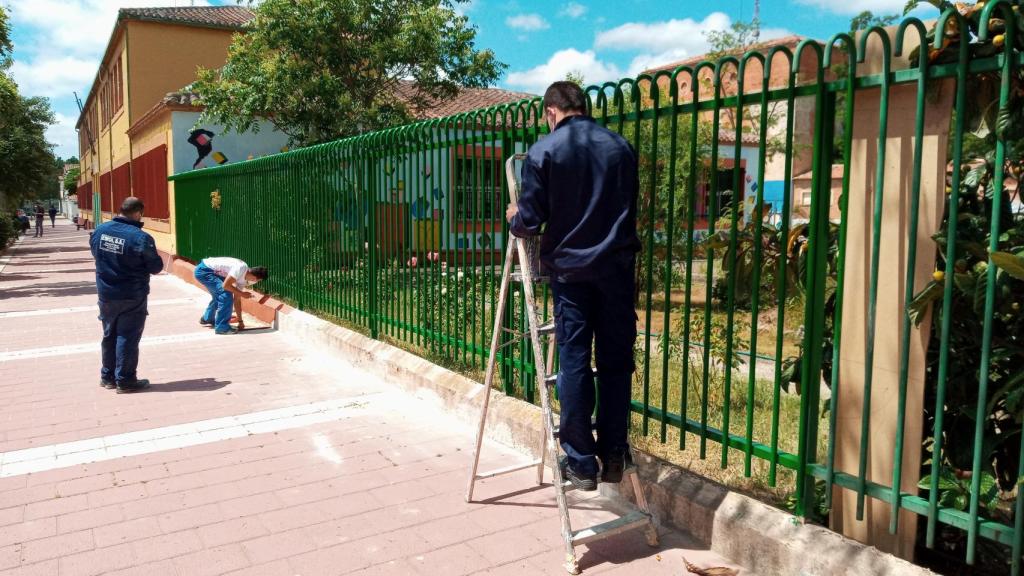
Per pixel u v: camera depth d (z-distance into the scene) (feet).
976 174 9.46
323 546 11.63
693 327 17.65
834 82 9.74
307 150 28.45
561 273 10.93
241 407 19.56
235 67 51.93
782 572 10.23
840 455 10.19
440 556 11.27
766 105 10.59
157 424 18.17
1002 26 8.11
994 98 8.73
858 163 9.61
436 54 53.42
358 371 23.63
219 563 11.14
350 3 51.39
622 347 11.29
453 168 18.60
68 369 24.66
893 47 9.05
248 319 34.63
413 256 21.24
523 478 14.37
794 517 10.62
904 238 9.23
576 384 10.96
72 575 10.82
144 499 13.56
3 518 12.80
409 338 22.07
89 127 147.23
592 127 11.07
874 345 9.64
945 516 8.89
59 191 326.65
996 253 7.54
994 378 9.29
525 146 15.74
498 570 10.82
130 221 20.92
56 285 53.01
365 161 24.07
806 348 10.38
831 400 10.14
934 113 8.81
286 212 31.94
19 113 81.56
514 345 17.13
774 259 11.46
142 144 71.51
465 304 18.97
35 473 14.92
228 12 83.71
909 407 9.34
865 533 9.99
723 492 11.59
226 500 13.47
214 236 44.14
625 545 11.54
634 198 11.17
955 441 9.37
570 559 10.68
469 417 17.58
